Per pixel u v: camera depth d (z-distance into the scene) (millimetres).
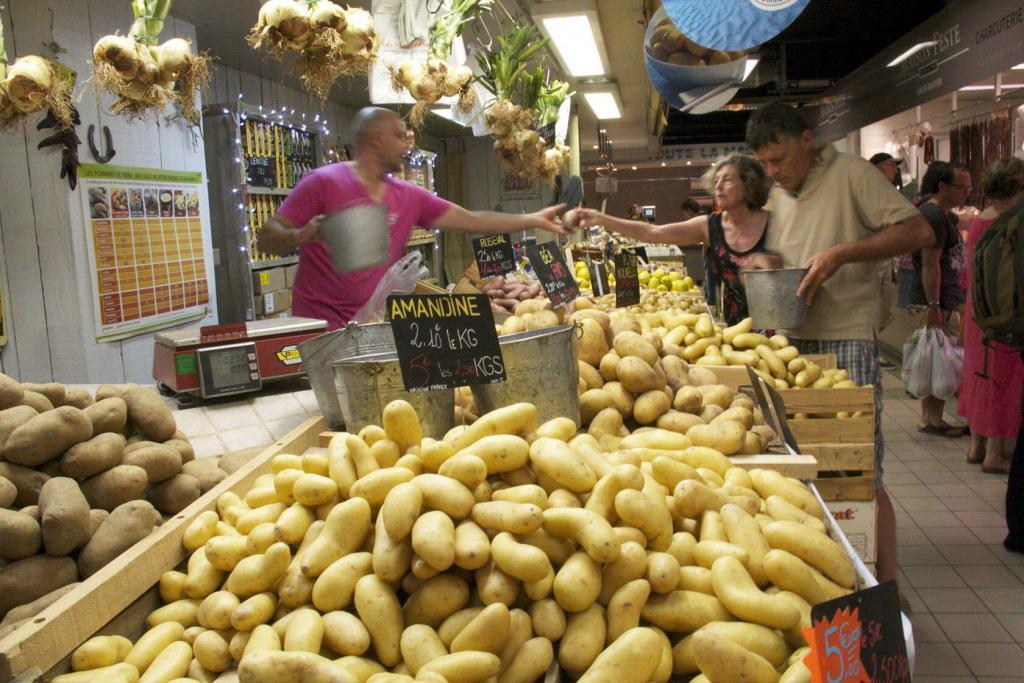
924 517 4371
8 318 3639
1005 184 4512
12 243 3635
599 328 2316
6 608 1425
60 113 2635
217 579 1473
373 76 3646
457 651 1197
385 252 2596
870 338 3254
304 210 3059
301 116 7141
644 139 16609
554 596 1299
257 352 2467
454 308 1724
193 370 2391
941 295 5594
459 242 10414
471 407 2150
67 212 3592
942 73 4984
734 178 3613
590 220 4086
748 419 2186
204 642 1317
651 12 4801
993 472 4965
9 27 3424
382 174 3223
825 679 1045
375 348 2152
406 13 3629
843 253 3004
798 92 10133
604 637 1276
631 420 2246
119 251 3943
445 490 1349
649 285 6227
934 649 3098
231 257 5305
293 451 2041
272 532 1443
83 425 1631
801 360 3037
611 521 1418
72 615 1277
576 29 5488
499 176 10484
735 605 1292
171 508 1729
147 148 4195
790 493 1730
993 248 3744
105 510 1611
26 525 1440
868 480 2721
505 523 1311
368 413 1835
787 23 2291
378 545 1317
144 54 2609
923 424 5883
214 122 5160
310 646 1225
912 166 8734
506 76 5293
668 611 1310
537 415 1836
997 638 3154
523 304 2830
